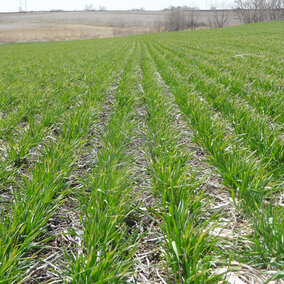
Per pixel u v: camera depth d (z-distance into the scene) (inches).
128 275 82.1
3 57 894.4
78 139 169.0
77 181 129.3
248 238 89.5
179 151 152.4
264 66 396.2
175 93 273.3
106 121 235.3
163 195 113.3
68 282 82.8
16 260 82.1
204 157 163.0
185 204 100.8
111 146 149.6
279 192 122.0
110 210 98.7
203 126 176.2
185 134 185.5
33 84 344.2
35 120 221.6
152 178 131.5
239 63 452.8
